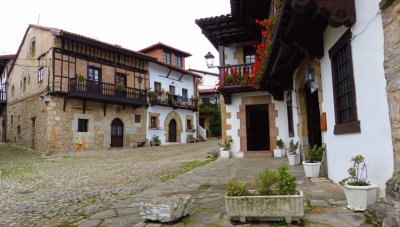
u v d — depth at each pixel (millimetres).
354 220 3414
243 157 12078
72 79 19078
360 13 4031
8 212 5223
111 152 18406
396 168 3281
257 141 14914
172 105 26688
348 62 4625
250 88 11609
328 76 5551
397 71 3197
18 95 23328
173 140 27672
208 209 4328
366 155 4051
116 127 22594
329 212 3758
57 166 12609
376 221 3213
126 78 23000
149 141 24734
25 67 22281
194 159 12750
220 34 11867
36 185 8219
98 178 8930
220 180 6848
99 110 21312
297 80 8422
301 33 5699
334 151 5480
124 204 5000
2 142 25469
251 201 3541
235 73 11734
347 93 4785
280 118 11938
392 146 3369
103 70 21344
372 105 3830
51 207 5426
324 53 5723
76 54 19797
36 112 20203
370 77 3848
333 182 5574
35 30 21062
